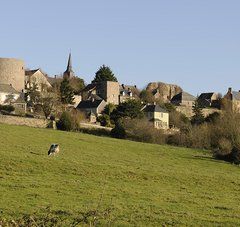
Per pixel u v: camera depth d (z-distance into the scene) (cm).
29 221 1788
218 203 3784
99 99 14325
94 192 3759
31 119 9150
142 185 4309
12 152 5109
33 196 3428
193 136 9025
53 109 11556
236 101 16612
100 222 2792
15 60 13600
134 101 12038
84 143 6888
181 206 3522
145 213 3166
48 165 4606
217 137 8912
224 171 5800
